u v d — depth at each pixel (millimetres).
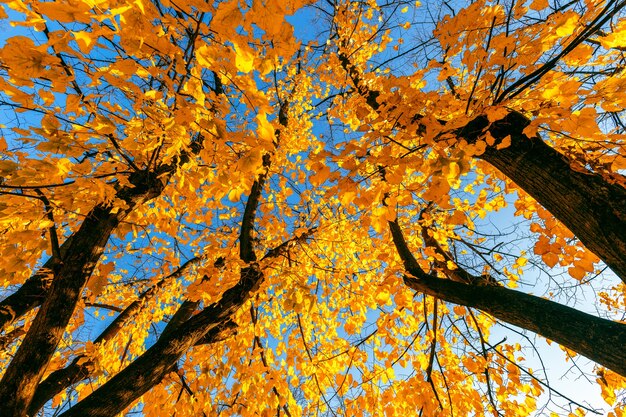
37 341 1509
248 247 2879
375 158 1612
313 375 3494
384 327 3217
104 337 3244
